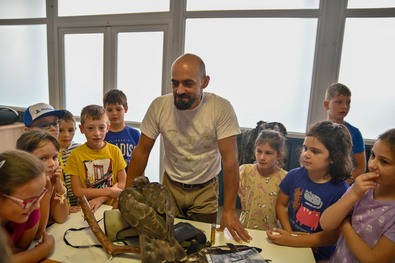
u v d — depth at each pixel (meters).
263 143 1.62
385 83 2.65
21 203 0.77
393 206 0.93
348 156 1.27
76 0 3.47
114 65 3.44
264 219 1.60
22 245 0.99
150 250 0.87
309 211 1.28
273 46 2.90
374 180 0.95
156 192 1.00
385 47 2.60
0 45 3.98
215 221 1.45
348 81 2.73
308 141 1.26
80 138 3.68
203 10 2.98
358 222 1.00
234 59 3.02
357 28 2.64
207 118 1.29
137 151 1.43
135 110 3.47
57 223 1.21
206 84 1.28
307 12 2.72
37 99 3.95
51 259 0.95
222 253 0.99
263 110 3.02
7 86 4.07
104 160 1.68
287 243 1.09
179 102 1.19
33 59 3.86
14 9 3.80
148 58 3.32
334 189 1.23
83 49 3.56
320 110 2.81
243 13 2.88
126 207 0.95
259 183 1.65
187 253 0.98
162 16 3.13
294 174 1.40
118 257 0.97
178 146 1.36
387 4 2.54
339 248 1.08
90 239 1.08
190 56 1.18
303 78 2.86
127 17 3.27
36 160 0.83
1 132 3.23
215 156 1.39
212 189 1.43
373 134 2.73
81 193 1.52
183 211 1.45
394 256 0.90
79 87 3.68
